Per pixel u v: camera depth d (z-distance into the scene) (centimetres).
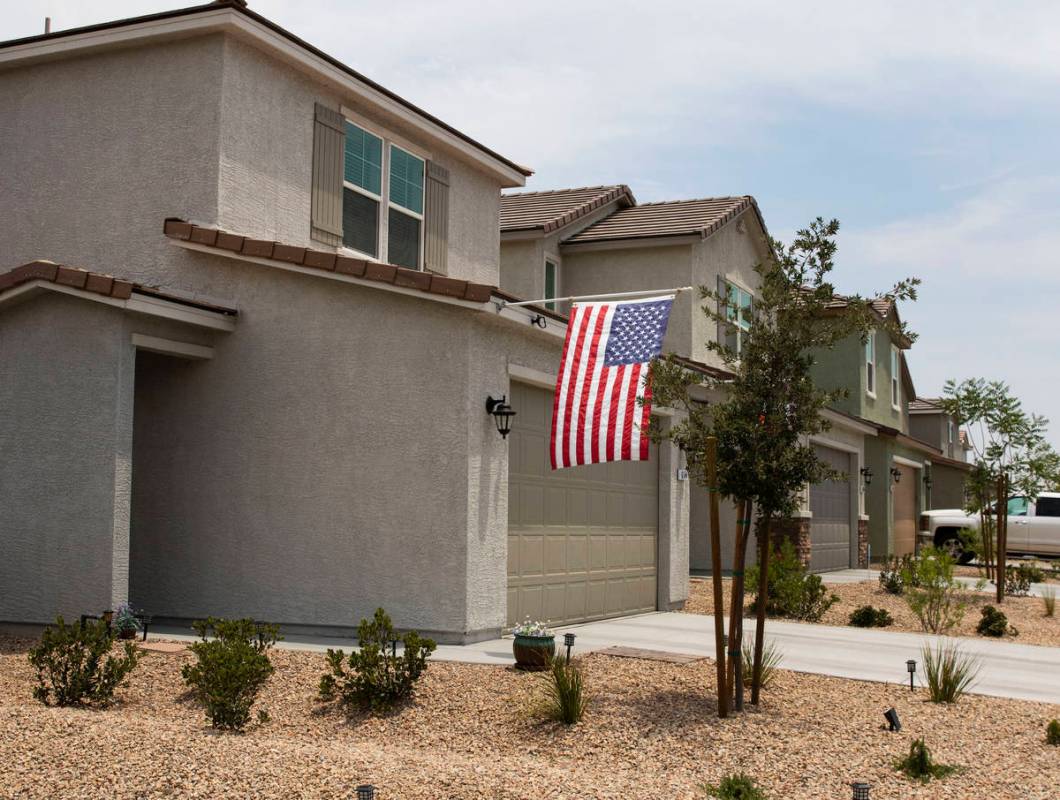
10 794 572
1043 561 3070
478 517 1183
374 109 1537
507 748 791
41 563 1205
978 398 2086
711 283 2258
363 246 1534
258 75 1375
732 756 757
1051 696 996
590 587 1420
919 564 1838
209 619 1021
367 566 1205
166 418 1323
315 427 1245
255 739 736
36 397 1226
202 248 1284
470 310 1167
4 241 1459
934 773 719
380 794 600
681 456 1652
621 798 623
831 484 2662
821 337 914
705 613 1576
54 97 1445
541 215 2212
